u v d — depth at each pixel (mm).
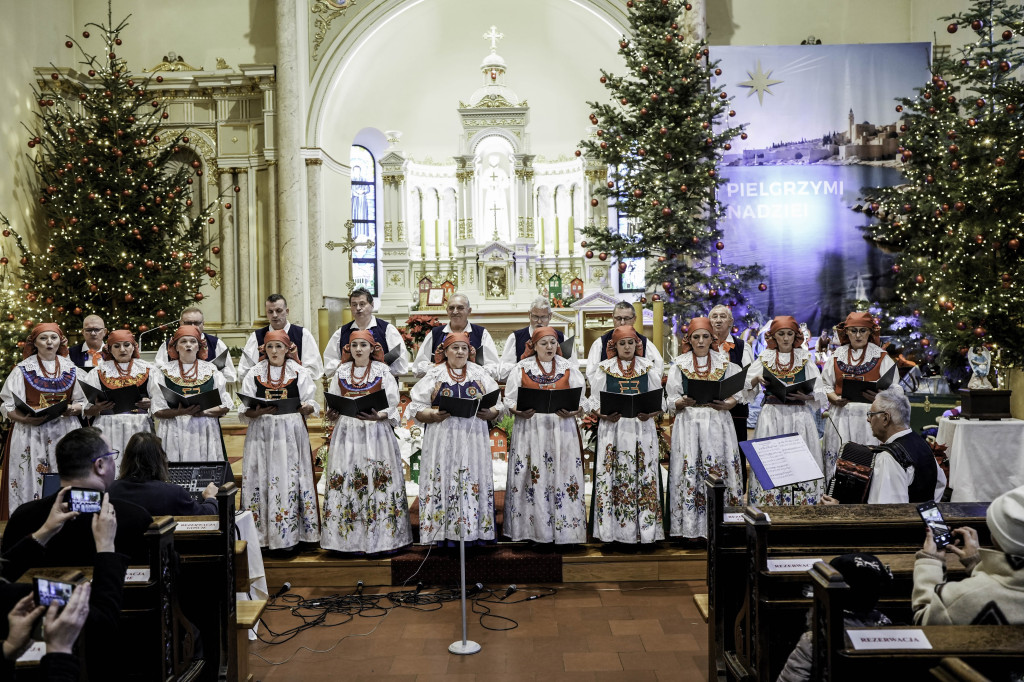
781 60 11664
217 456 6062
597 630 4871
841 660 2279
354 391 5785
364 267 14602
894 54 11633
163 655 3209
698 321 6066
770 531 3475
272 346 5922
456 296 6215
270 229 13016
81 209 10891
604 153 10227
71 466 3217
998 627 2309
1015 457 7012
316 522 5945
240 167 13156
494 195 14086
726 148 10164
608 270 13656
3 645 2084
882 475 4305
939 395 9180
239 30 13375
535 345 5887
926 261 9836
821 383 6316
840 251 11586
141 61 13391
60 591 2121
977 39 11398
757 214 11625
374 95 14102
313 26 12812
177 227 12000
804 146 11641
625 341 5898
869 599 2646
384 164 13578
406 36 13555
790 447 4023
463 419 5773
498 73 13516
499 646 4641
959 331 8820
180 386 6082
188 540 3770
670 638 4734
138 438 4098
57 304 10844
